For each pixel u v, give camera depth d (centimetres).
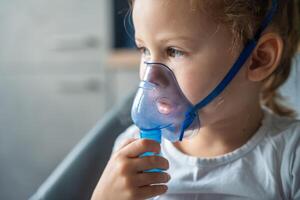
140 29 73
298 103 96
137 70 188
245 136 81
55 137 210
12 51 211
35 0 203
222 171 77
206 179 78
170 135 74
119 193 70
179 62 72
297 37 90
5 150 219
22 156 216
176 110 72
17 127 216
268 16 77
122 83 192
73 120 205
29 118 213
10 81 214
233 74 74
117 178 70
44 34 204
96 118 200
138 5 73
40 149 213
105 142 106
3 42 212
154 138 72
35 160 214
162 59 73
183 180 79
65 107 205
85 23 197
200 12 70
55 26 202
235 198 75
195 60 71
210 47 71
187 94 72
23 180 217
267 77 82
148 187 70
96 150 105
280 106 95
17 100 214
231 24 73
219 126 80
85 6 196
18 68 211
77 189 100
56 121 208
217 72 73
